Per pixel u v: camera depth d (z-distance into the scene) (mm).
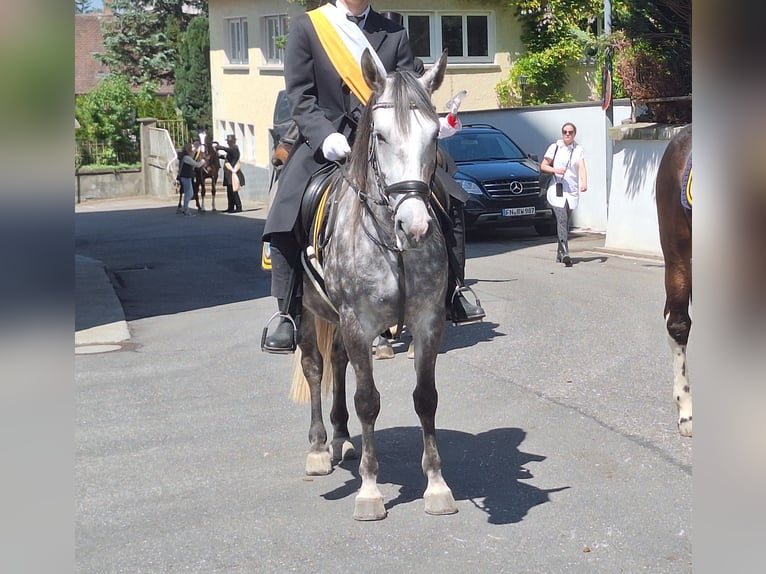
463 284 5773
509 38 26516
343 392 6531
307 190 5918
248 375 9258
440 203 5633
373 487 5469
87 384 9086
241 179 30812
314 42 5879
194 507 5777
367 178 5094
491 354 9469
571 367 8836
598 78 25609
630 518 5262
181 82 44094
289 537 5238
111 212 32250
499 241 19250
